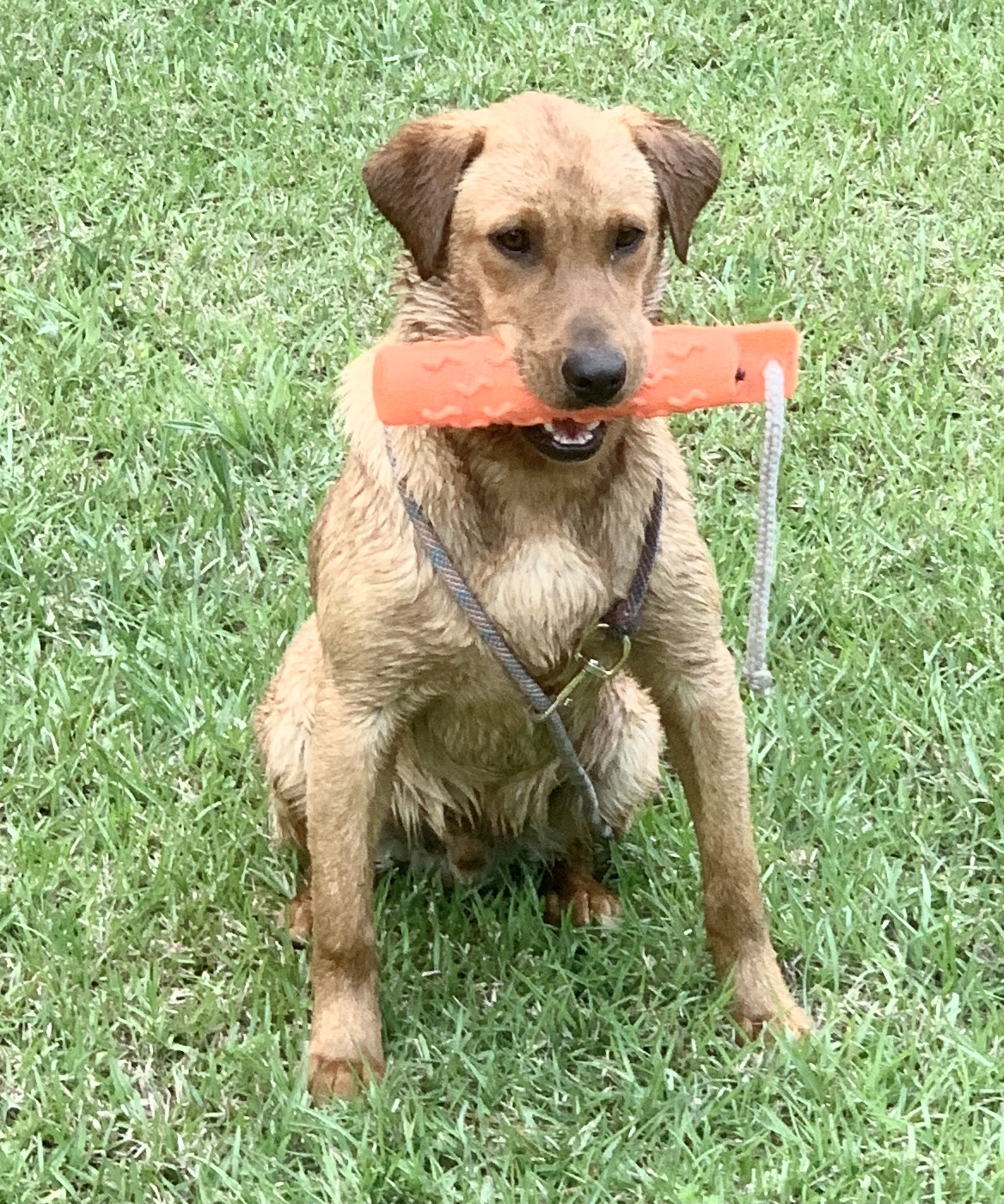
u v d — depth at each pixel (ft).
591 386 6.00
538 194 6.14
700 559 6.43
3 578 8.14
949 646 7.81
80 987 6.70
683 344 6.17
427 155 6.26
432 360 6.10
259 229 9.86
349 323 9.30
